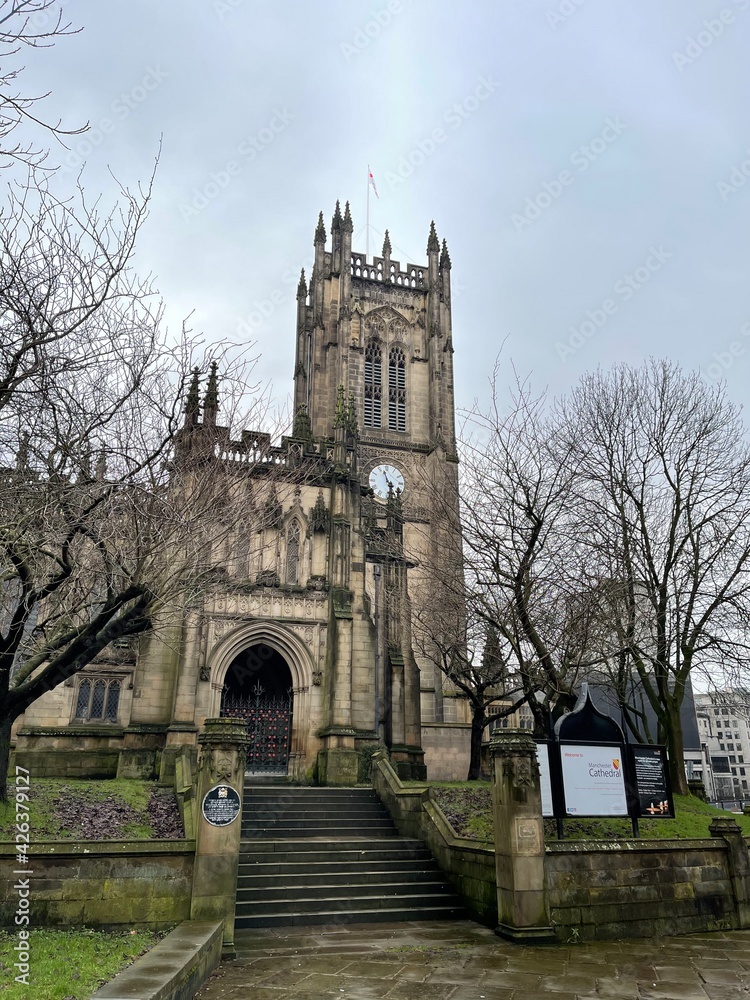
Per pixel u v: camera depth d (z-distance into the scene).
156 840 17.27
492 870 20.78
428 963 16.42
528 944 18.31
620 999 13.61
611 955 17.23
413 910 21.81
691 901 20.61
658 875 20.45
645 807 22.36
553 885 19.25
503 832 19.58
